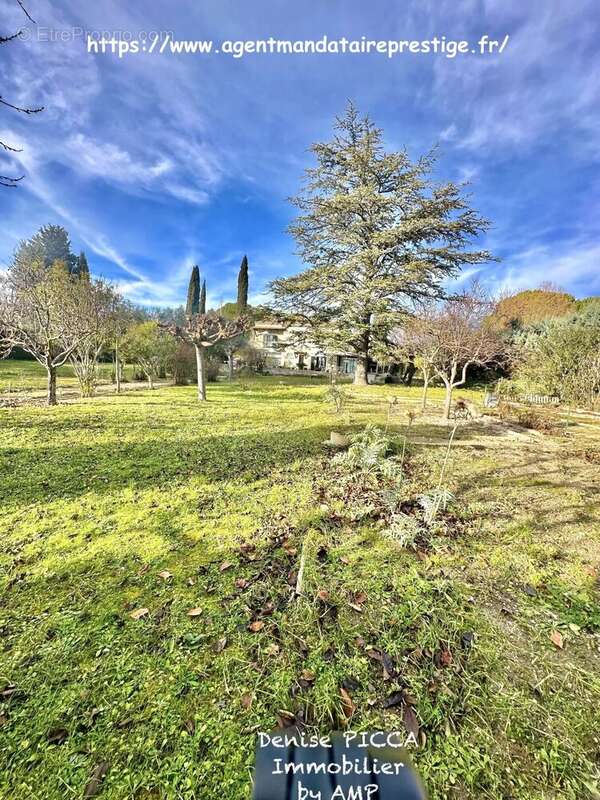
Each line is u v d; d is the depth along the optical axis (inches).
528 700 56.9
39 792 43.1
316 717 53.4
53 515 114.1
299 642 66.8
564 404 440.8
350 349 709.9
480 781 46.2
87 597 76.7
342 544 101.5
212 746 48.9
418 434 249.8
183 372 702.5
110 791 43.4
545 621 74.6
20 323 324.8
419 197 632.4
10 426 237.0
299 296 711.7
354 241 661.9
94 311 414.3
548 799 44.4
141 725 51.1
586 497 142.9
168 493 133.2
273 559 93.0
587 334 449.4
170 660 61.7
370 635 69.2
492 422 306.2
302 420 285.0
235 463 170.6
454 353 304.2
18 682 56.6
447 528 112.0
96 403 357.7
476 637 69.6
